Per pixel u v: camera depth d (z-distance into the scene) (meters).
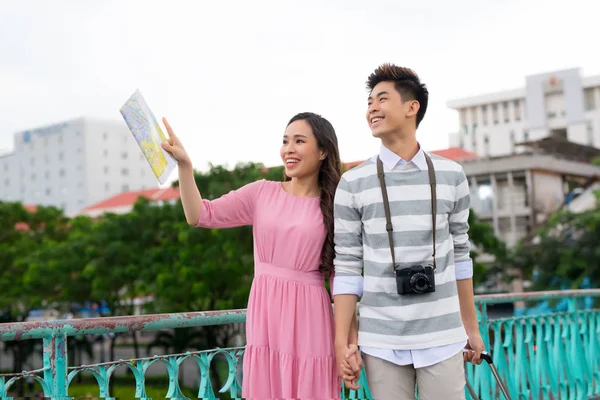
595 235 21.53
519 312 22.28
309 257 2.50
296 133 2.56
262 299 2.51
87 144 79.00
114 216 23.45
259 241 2.56
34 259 26.75
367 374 2.36
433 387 2.27
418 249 2.29
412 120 2.39
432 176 2.34
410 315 2.26
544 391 4.43
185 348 24.94
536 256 23.19
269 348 2.48
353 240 2.39
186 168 2.47
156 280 20.17
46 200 83.56
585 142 51.56
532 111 53.94
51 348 2.15
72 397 2.21
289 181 2.72
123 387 17.16
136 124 2.35
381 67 2.40
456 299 2.36
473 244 23.41
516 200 34.22
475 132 59.16
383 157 2.37
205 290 19.27
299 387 2.44
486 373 3.95
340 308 2.37
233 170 20.58
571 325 4.80
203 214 2.52
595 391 4.95
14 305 30.77
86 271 22.53
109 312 26.58
